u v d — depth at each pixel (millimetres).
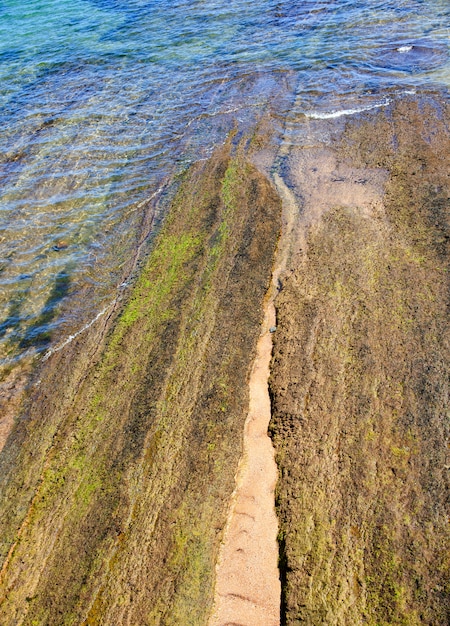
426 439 7699
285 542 7082
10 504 7809
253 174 13562
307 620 6387
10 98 19172
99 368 9461
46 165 15336
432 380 8344
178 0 26469
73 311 10758
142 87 19109
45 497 7820
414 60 18516
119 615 6617
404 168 12945
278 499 7531
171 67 20297
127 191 13906
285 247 11312
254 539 7250
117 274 11453
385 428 7910
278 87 17891
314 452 7840
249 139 15195
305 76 18375
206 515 7418
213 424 8375
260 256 11117
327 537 6984
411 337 8984
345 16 22797
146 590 6781
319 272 10500
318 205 12289
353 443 7824
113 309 10617
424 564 6578
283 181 13273
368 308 9578
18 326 10617
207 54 20922
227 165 14070
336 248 10992
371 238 11062
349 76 18000
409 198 11930
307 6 24250
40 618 6688
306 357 9023
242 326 9789
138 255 11797
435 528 6848
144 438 8281
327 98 16812
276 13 23875
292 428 8188
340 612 6387
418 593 6371
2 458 8406
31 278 11680
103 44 22625
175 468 7891
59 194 14133
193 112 17156
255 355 9367
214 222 12117
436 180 12281
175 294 10555
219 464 7930
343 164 13578
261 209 12289
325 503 7297
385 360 8734
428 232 10867
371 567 6652
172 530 7266
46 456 8328
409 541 6777
